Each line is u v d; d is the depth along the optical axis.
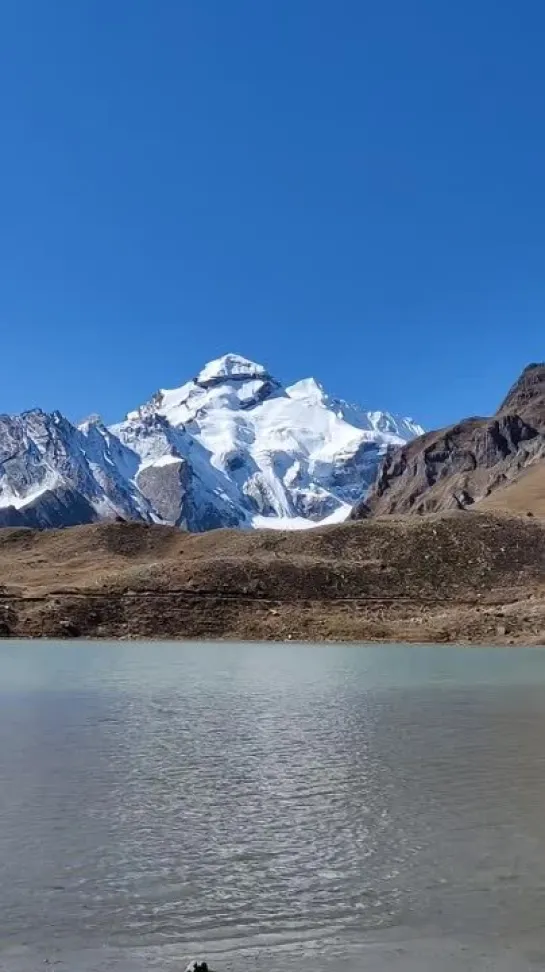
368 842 17.23
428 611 108.75
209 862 16.05
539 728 31.36
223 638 98.31
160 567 114.81
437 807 19.83
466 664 63.22
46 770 23.52
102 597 105.81
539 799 20.59
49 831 17.88
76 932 13.11
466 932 13.12
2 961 12.20
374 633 97.06
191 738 28.89
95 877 15.27
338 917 13.66
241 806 19.86
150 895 14.50
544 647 86.44
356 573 119.00
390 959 12.30
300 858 16.30
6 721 32.69
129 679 50.31
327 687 46.19
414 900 14.29
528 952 12.51
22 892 14.61
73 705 37.78
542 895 14.51
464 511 152.12
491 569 124.88
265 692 43.56
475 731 30.69
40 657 69.12
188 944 12.76
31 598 105.38
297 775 23.16
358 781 22.42
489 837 17.58
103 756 25.56
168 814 19.19
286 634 98.25
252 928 13.27
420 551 130.00
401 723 32.50
